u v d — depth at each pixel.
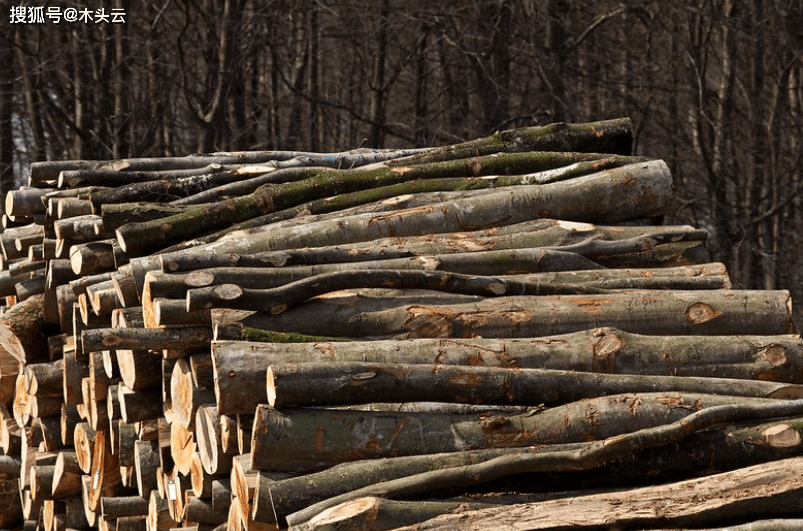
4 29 32.75
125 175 12.54
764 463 6.64
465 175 11.52
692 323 8.49
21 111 37.75
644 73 37.62
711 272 9.72
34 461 12.92
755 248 35.41
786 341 8.14
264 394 7.24
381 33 37.34
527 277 9.23
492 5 36.59
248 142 37.06
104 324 10.54
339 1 37.56
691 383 7.60
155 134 37.59
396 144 45.06
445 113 40.03
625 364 7.87
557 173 11.23
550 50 34.22
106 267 11.03
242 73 36.88
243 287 8.56
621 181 10.87
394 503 6.29
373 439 6.90
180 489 9.27
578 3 36.19
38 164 13.43
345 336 8.12
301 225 10.23
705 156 36.06
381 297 8.39
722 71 37.12
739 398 7.41
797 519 6.18
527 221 10.57
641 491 6.38
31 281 13.18
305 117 40.50
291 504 6.59
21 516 14.69
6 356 13.89
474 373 7.18
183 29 34.25
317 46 38.84
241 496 7.10
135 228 10.29
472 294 8.55
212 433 7.89
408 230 10.35
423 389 7.09
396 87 44.84
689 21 36.03
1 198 33.00
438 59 38.62
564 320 8.34
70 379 11.53
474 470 6.50
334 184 11.22
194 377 8.31
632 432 7.09
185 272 8.82
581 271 9.48
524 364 7.69
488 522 6.18
